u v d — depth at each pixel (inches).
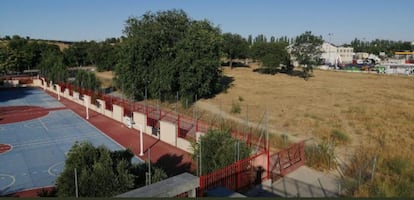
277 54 3142.2
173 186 277.4
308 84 2385.6
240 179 602.5
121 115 1362.0
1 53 3203.7
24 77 2901.1
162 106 1616.6
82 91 1818.4
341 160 789.9
